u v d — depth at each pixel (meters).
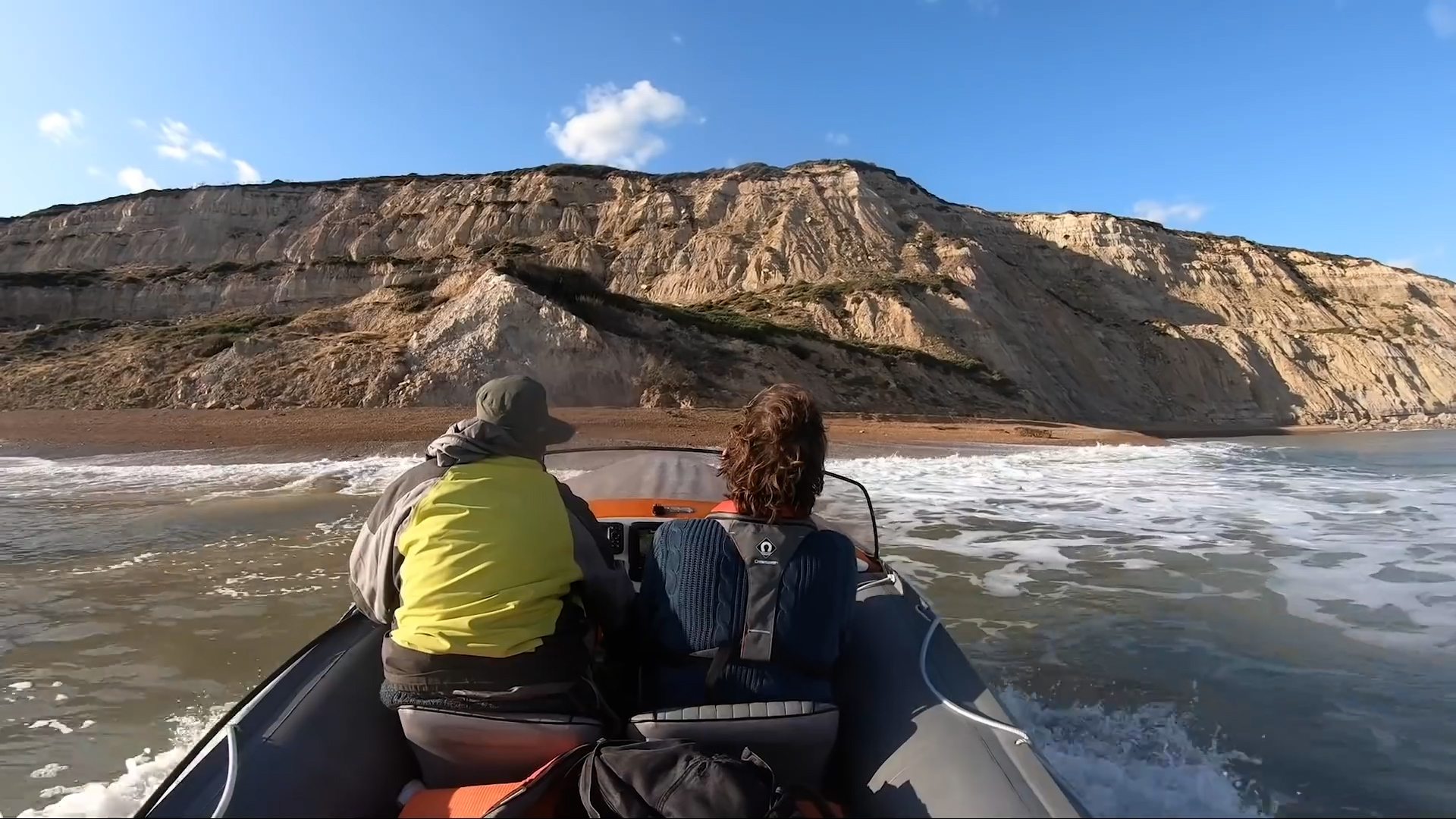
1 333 41.12
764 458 2.32
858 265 58.66
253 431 20.17
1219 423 57.34
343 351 29.59
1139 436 32.34
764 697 2.19
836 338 43.66
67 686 4.26
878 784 2.21
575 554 2.38
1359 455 23.12
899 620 3.01
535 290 34.22
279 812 1.93
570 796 2.17
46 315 49.66
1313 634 5.21
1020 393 44.28
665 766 2.00
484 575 2.21
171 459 16.19
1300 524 9.31
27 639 4.96
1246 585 6.41
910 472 15.02
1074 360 57.78
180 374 28.89
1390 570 6.98
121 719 3.88
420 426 20.98
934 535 8.46
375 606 2.47
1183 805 3.11
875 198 67.94
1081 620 5.51
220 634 5.07
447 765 2.25
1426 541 8.24
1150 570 6.98
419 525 2.29
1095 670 4.57
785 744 2.16
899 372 40.66
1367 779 3.32
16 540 7.85
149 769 3.39
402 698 2.26
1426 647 4.94
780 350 37.94
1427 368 66.81
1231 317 71.50
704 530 2.32
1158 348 63.12
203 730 3.77
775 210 66.06
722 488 3.84
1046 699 4.17
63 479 12.70
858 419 30.03
